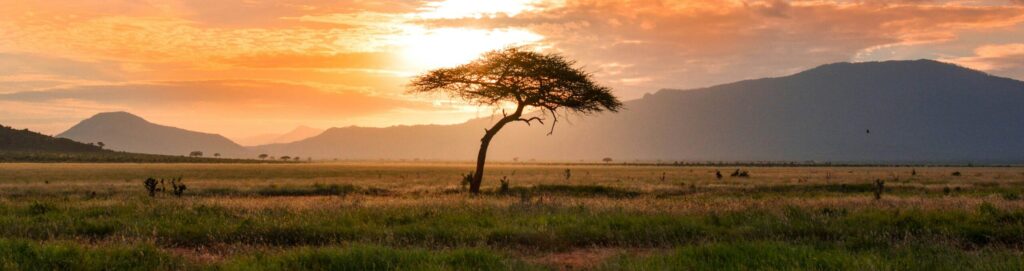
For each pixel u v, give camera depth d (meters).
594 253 12.86
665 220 15.78
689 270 10.28
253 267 10.19
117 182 53.34
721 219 16.23
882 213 16.97
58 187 42.41
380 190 41.44
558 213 17.92
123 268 10.54
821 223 15.28
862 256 11.18
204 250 13.02
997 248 12.74
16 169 91.56
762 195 35.69
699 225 15.10
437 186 46.78
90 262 10.53
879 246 12.77
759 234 14.35
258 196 35.00
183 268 10.50
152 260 10.97
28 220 15.80
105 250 11.32
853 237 13.80
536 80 35.97
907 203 21.75
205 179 62.34
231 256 11.92
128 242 12.98
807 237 13.76
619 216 16.48
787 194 37.28
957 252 11.76
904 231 14.34
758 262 10.66
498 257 10.92
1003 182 58.06
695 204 21.33
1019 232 14.15
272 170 98.38
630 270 10.25
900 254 11.70
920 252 11.76
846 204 21.16
